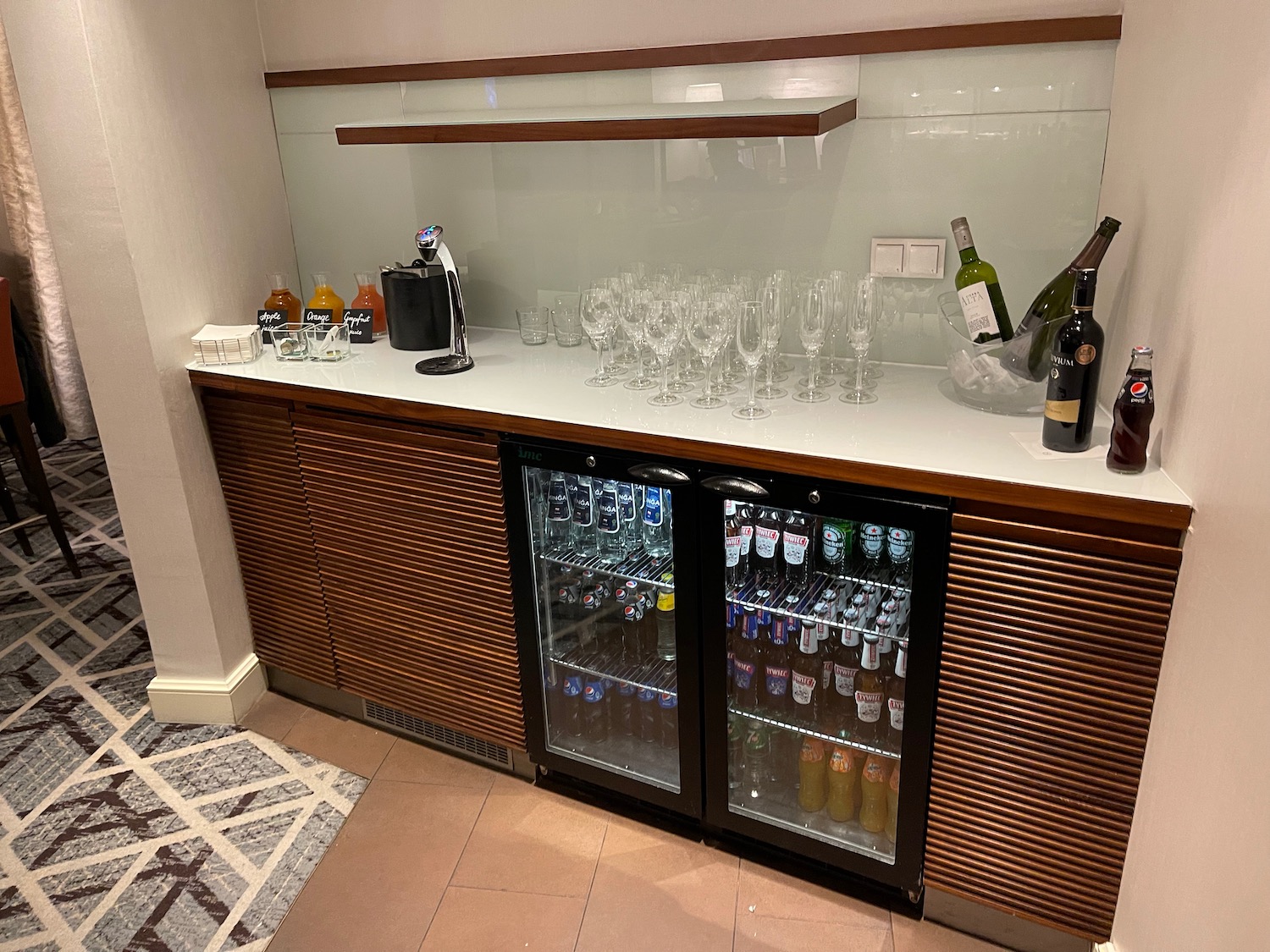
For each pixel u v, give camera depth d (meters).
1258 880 1.15
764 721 2.07
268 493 2.44
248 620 2.69
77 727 2.64
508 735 2.32
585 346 2.46
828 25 1.99
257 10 2.58
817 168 2.10
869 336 1.92
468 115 2.22
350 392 2.15
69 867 2.16
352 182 2.65
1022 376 1.80
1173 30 1.52
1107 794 1.64
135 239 2.21
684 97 2.18
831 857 1.99
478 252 2.57
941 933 1.93
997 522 1.56
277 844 2.21
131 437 2.37
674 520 1.87
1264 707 1.15
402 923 1.99
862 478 1.65
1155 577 1.47
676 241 2.30
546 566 2.15
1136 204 1.68
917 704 1.76
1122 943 1.67
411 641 2.37
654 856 2.14
